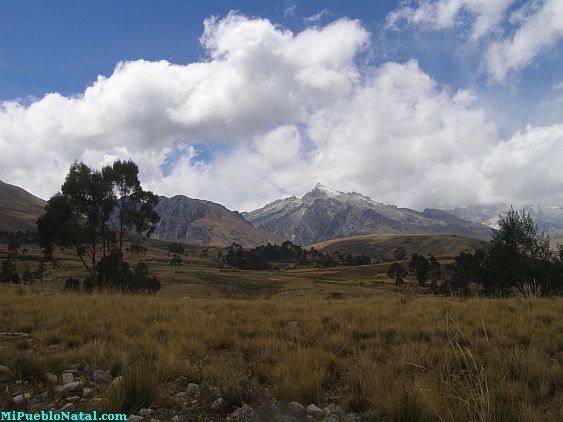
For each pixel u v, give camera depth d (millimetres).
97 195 53875
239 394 5938
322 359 7812
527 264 37625
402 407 5234
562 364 7223
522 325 10297
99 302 16562
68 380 6797
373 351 8461
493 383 5949
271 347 8773
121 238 59750
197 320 12023
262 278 155625
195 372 7137
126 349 8344
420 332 10398
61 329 10562
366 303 17719
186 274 145500
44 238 53719
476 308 13984
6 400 5844
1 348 8555
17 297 18188
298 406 5750
